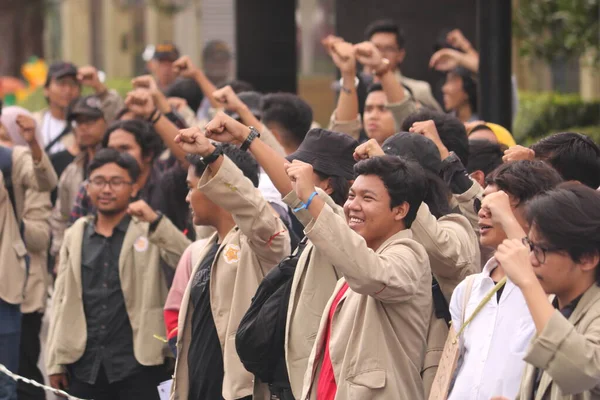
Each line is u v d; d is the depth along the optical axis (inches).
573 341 254.7
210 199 360.5
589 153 363.6
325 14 2049.7
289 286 358.6
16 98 1347.2
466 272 347.9
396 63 672.4
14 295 500.7
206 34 1279.5
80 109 600.7
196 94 737.0
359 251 305.9
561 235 262.7
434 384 304.0
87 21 2628.0
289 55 819.4
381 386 315.0
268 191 420.8
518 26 1005.2
